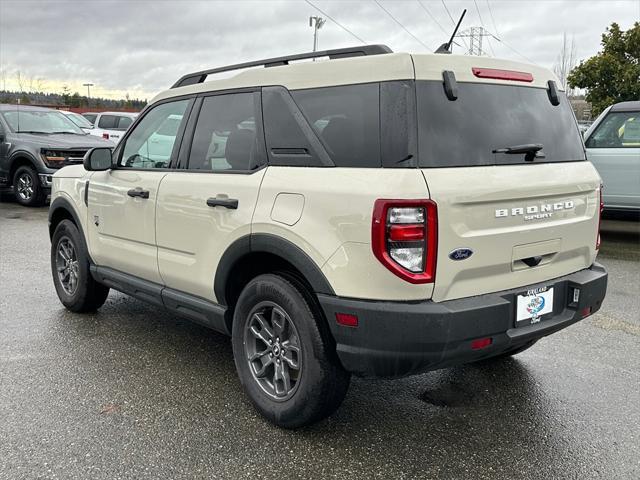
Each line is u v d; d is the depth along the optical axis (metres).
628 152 8.20
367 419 3.44
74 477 2.83
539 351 4.52
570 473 2.93
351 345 2.88
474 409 3.58
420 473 2.91
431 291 2.75
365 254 2.76
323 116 3.11
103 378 3.92
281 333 3.27
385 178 2.75
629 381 3.99
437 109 2.87
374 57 2.96
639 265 7.36
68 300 5.22
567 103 3.64
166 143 4.10
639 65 19.53
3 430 3.23
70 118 14.02
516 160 3.12
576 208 3.41
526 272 3.14
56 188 5.26
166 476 2.85
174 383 3.86
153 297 4.22
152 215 4.04
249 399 3.54
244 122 3.53
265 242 3.19
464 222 2.80
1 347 4.43
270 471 2.91
